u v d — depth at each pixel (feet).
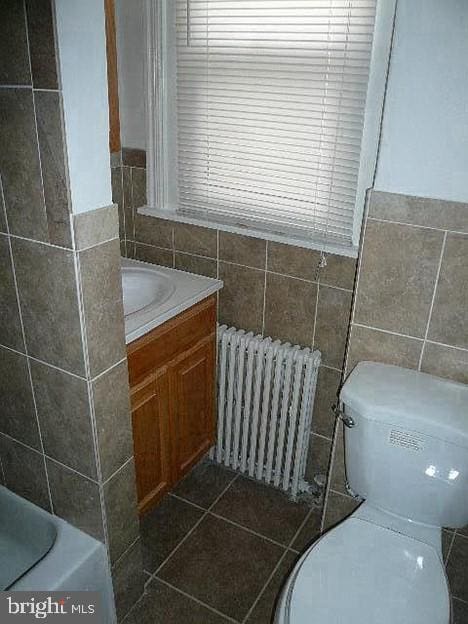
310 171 6.49
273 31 6.01
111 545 5.64
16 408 5.46
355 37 5.69
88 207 4.30
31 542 6.04
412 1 4.15
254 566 6.67
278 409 7.25
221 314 7.64
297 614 4.24
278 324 7.21
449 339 5.06
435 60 4.25
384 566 4.67
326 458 7.55
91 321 4.60
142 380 6.10
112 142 7.13
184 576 6.52
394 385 5.09
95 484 5.26
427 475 4.86
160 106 6.95
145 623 6.01
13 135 4.10
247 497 7.69
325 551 4.79
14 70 3.86
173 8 6.50
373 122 5.84
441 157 4.50
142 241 7.93
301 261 6.71
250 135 6.72
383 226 4.95
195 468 8.19
